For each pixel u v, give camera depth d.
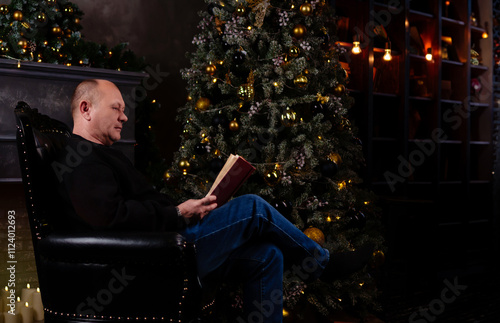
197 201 1.84
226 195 1.92
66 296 1.65
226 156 2.74
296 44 2.80
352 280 2.76
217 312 2.52
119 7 3.46
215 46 2.85
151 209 1.73
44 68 2.48
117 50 2.90
